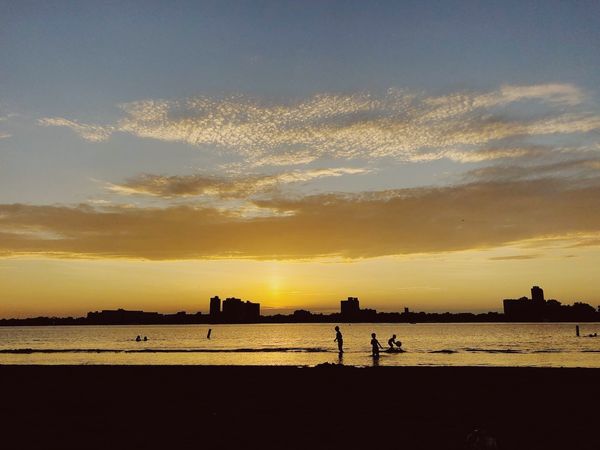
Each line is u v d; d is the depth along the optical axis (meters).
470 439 9.47
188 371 25.31
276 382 21.58
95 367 27.12
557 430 12.76
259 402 17.23
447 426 13.23
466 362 33.94
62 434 12.90
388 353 43.62
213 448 11.34
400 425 13.41
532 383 20.31
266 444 11.63
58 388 20.88
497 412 15.01
